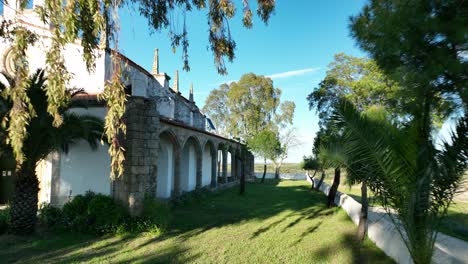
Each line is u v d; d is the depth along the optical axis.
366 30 4.77
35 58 12.00
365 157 4.57
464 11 3.75
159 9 6.05
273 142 34.94
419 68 4.02
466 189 4.25
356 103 10.88
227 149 26.70
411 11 3.96
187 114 24.08
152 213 9.70
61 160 12.41
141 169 9.82
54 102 3.48
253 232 9.81
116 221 9.11
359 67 13.17
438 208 4.38
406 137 4.32
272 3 5.42
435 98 4.13
